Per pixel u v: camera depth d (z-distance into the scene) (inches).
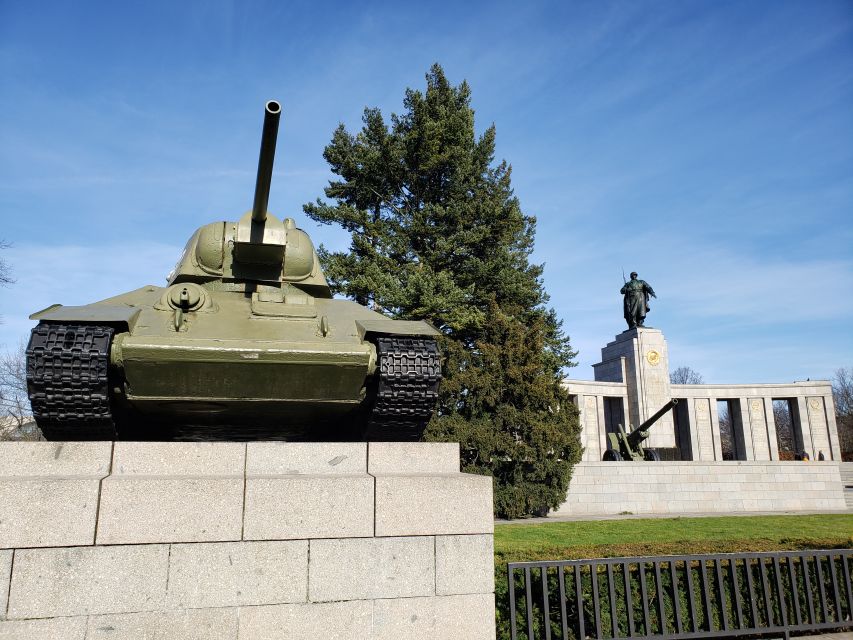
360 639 205.9
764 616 287.7
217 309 265.3
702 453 1697.8
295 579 203.8
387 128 1187.9
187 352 224.5
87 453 205.2
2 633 181.0
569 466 870.4
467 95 1237.1
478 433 829.2
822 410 1755.7
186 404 243.1
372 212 1214.3
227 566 199.3
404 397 252.1
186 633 193.3
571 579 270.1
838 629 298.4
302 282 313.6
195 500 200.2
